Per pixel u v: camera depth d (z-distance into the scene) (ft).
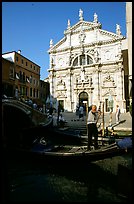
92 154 27.53
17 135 46.78
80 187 22.21
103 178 24.70
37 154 30.58
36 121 61.67
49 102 87.04
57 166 29.01
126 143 25.00
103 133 46.19
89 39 127.54
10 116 62.23
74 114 101.60
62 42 135.64
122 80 114.62
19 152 33.19
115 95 116.16
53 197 19.34
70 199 19.06
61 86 132.16
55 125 65.36
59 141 49.96
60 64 135.13
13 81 108.58
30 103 74.18
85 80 124.67
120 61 114.62
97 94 120.47
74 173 27.37
